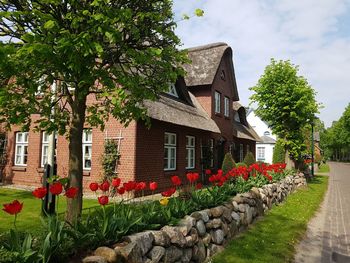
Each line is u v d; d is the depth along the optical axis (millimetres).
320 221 9469
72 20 4504
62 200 10172
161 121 13680
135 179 12141
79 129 6078
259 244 6426
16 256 2734
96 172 12875
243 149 27781
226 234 6402
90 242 3467
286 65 19562
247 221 7758
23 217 7746
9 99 4551
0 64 3980
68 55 4152
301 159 22922
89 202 10102
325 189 18484
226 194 7789
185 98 17641
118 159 12445
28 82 4621
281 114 19547
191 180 6617
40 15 4184
